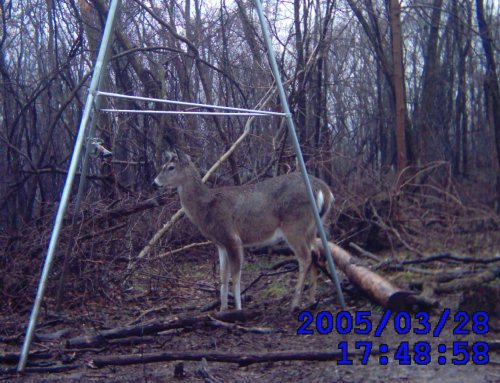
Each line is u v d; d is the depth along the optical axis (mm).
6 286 4355
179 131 6203
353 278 4047
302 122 7703
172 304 4566
